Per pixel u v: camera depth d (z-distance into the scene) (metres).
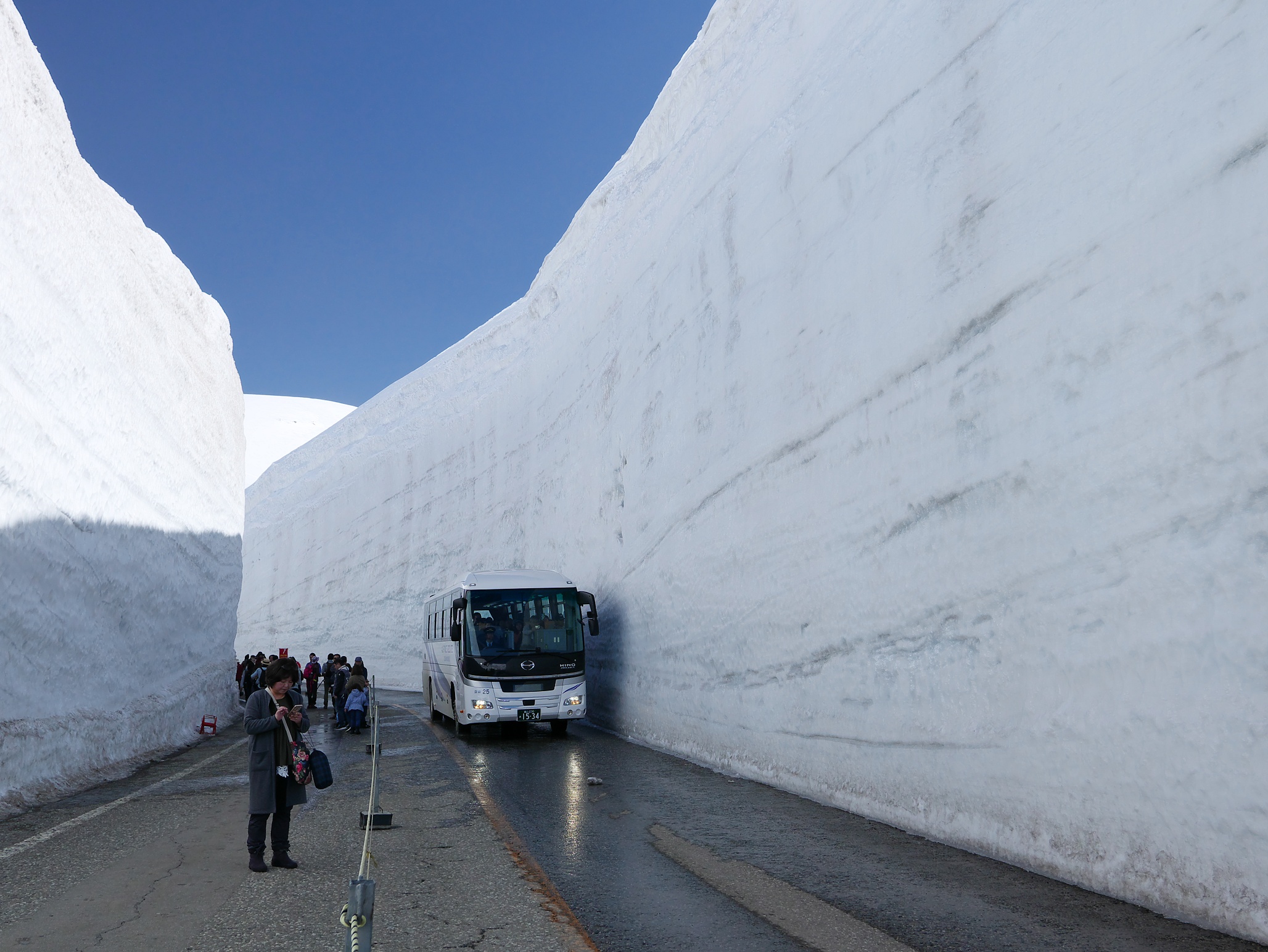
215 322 20.53
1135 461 4.61
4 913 4.44
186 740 13.74
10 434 8.46
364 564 38.81
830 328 8.51
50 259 9.99
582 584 19.14
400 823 6.90
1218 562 4.09
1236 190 4.13
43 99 10.14
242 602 51.12
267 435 90.06
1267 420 3.91
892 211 7.51
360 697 15.51
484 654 14.05
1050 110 5.58
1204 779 4.09
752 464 10.23
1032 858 5.21
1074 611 4.97
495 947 3.92
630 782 9.16
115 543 11.59
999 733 5.57
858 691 7.39
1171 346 4.43
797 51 10.53
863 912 4.45
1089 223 5.10
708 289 12.49
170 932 4.13
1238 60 4.18
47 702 8.96
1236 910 3.91
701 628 11.51
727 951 3.90
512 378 29.19
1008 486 5.65
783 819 7.02
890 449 7.18
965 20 6.72
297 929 4.18
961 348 6.29
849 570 7.70
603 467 18.17
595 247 22.50
